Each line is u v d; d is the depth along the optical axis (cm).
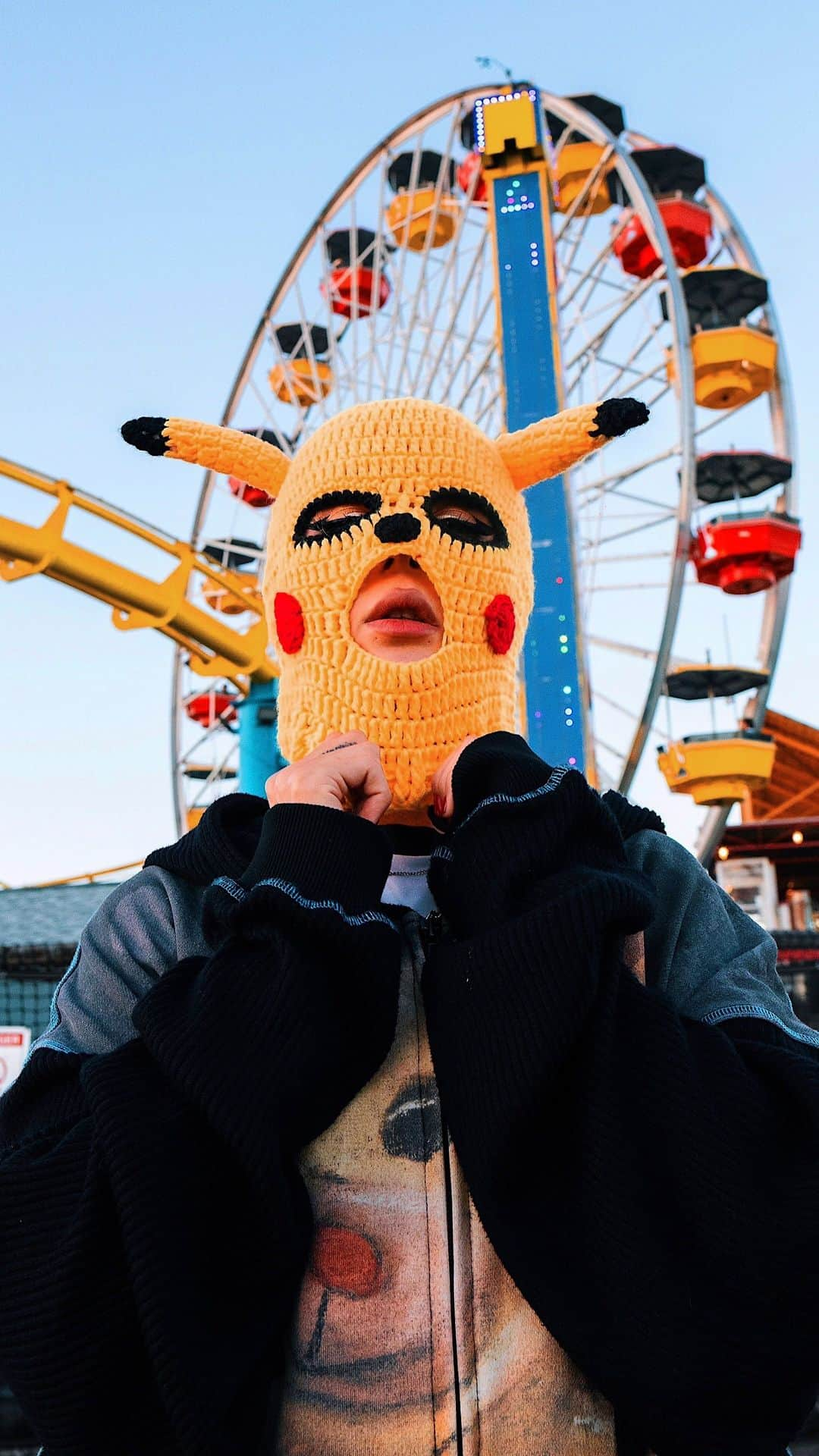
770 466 2038
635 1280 89
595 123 2058
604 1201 92
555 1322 91
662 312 2120
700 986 115
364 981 102
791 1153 94
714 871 1970
